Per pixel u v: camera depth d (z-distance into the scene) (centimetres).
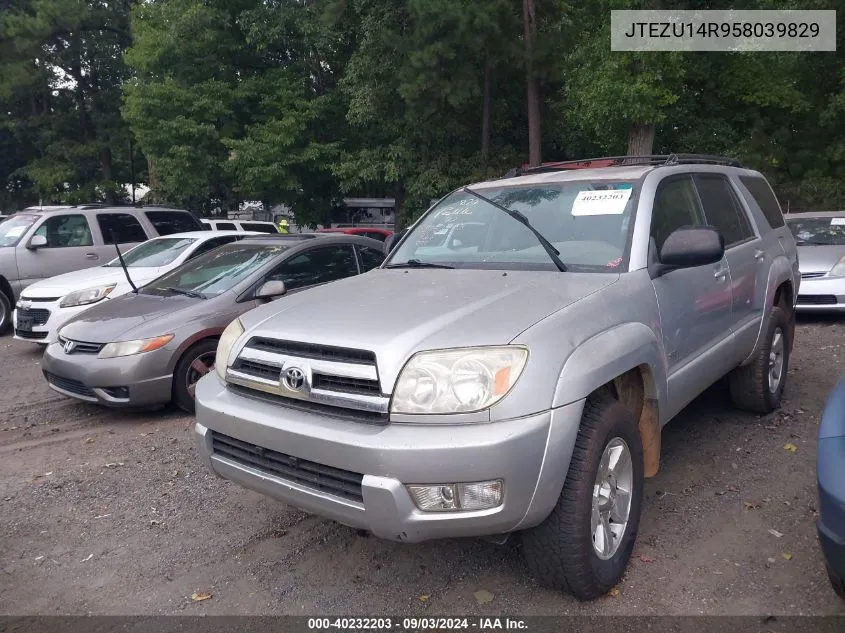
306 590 351
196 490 478
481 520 280
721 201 511
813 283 929
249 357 340
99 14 2759
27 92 2827
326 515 306
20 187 3253
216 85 2088
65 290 891
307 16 2122
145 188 3316
